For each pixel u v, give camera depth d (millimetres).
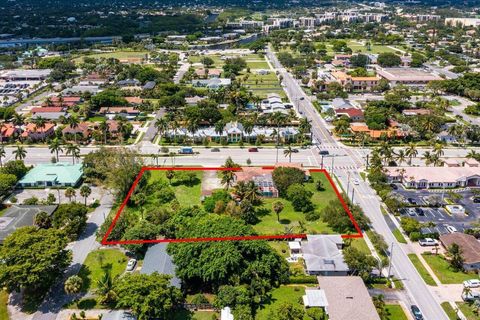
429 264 137000
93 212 168125
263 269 125125
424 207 173000
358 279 124312
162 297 109438
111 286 117688
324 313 113750
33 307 118000
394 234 153875
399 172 196875
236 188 169875
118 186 176625
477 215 166750
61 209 152750
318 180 194125
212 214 160250
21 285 115438
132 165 187875
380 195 179125
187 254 125188
